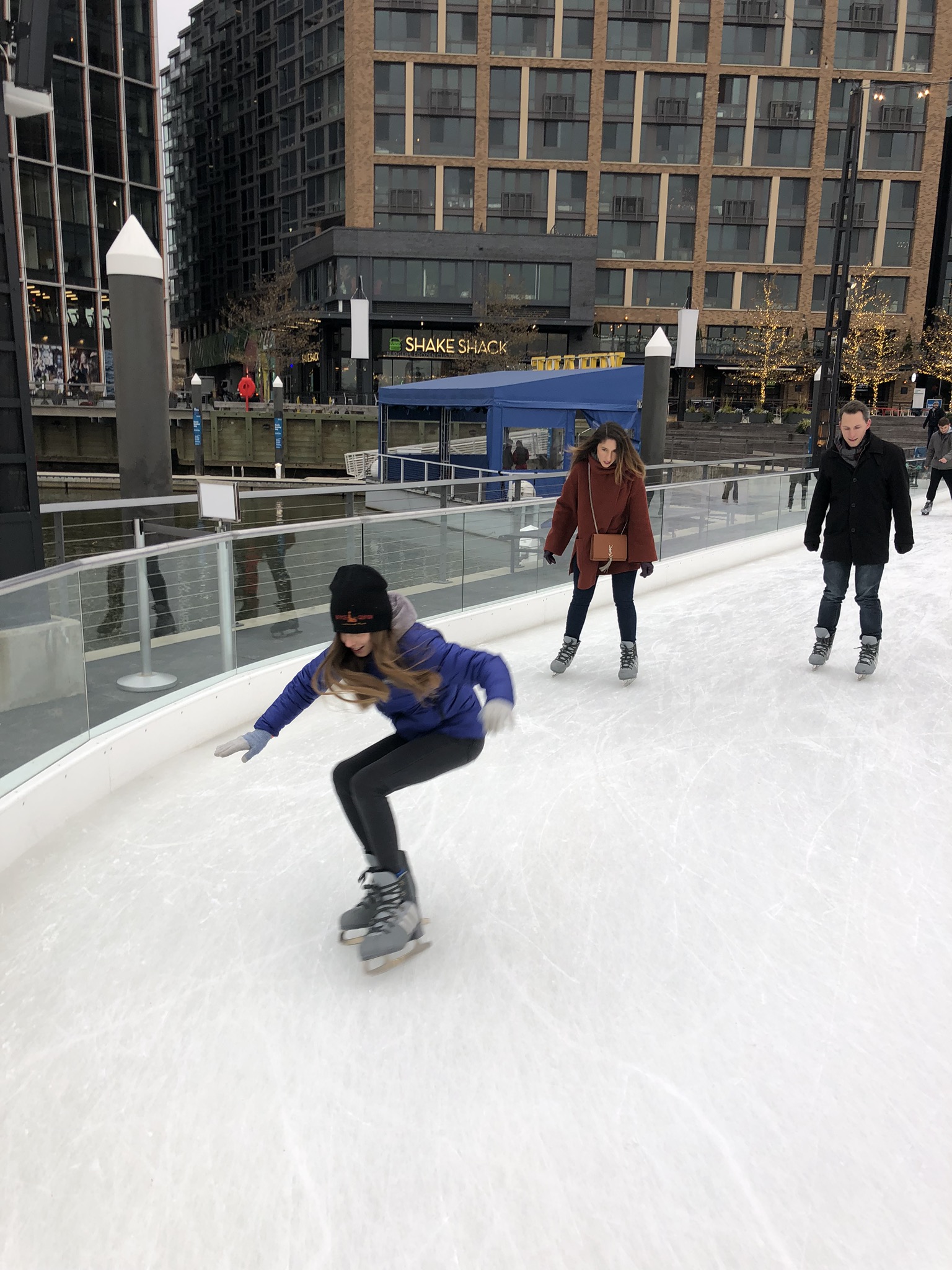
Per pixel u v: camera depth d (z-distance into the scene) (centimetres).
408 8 4672
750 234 4978
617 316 5022
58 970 262
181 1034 233
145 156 5588
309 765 424
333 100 5244
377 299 4859
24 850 336
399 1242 171
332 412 3850
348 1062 222
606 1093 210
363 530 569
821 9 4756
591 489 517
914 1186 182
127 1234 174
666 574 880
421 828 355
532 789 390
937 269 5728
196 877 317
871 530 515
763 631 662
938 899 298
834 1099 207
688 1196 181
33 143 4975
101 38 5194
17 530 534
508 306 4678
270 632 513
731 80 4828
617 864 324
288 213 6062
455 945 274
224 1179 187
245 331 5812
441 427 1786
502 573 686
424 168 4850
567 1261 166
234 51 6906
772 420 3972
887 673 549
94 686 389
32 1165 192
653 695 519
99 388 4734
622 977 256
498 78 4778
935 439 1353
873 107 4875
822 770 406
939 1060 221
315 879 316
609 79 4800
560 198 4903
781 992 248
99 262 5403
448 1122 202
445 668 239
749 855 329
